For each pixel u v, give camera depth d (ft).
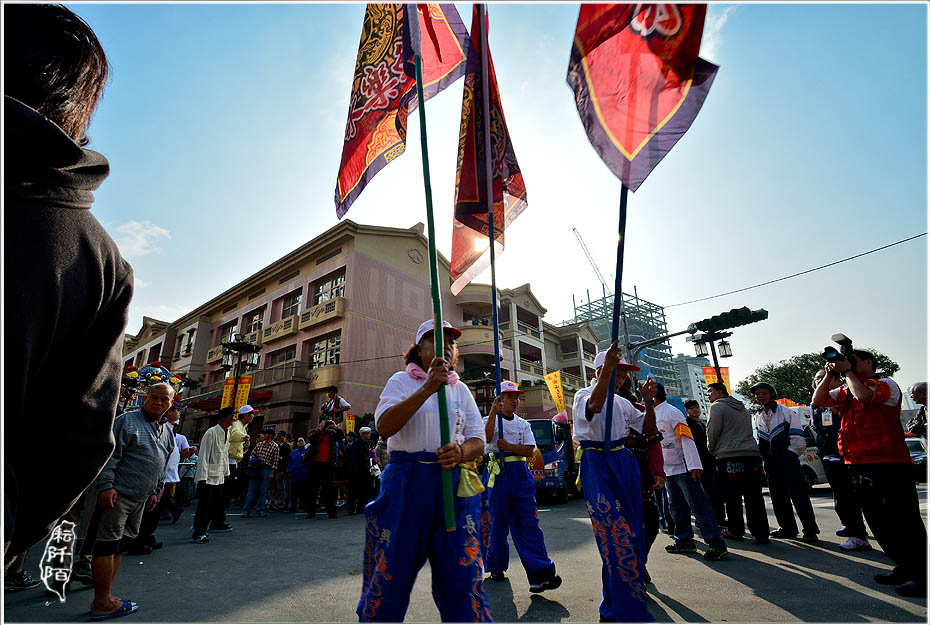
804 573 13.52
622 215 8.00
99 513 11.46
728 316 38.63
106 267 3.18
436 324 6.98
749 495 18.42
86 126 3.62
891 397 12.05
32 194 2.61
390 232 75.72
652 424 12.75
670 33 6.51
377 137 9.89
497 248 10.88
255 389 73.82
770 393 19.72
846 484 16.76
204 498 21.95
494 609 11.35
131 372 30.25
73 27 3.47
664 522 22.08
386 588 6.51
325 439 33.22
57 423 2.98
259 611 11.44
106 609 11.14
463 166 10.69
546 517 30.04
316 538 22.45
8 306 2.37
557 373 49.16
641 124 6.42
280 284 83.05
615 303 8.84
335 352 69.10
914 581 11.30
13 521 2.53
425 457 7.06
